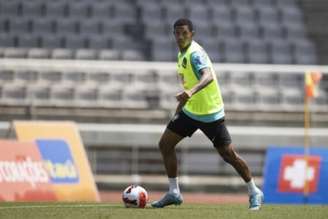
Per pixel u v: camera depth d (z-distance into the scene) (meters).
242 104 74.62
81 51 80.06
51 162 44.50
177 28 26.86
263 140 65.69
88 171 45.81
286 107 73.31
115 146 63.78
